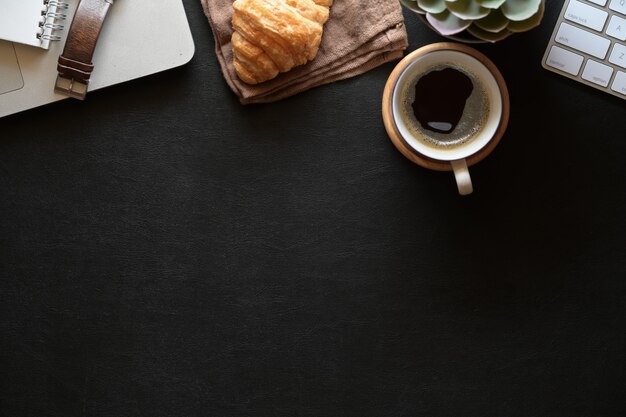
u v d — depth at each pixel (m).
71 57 0.76
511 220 0.80
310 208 0.80
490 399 0.81
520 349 0.81
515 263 0.80
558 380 0.81
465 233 0.80
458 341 0.81
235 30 0.77
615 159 0.80
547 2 0.78
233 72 0.78
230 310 0.81
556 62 0.77
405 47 0.78
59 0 0.77
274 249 0.81
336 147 0.80
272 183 0.80
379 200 0.80
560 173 0.80
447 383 0.81
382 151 0.80
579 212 0.80
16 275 0.81
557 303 0.80
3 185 0.80
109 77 0.77
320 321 0.81
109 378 0.81
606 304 0.80
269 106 0.80
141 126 0.80
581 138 0.80
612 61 0.77
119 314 0.81
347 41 0.78
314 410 0.81
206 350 0.81
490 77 0.76
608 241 0.80
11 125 0.80
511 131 0.80
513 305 0.81
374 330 0.81
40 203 0.80
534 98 0.79
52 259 0.81
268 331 0.81
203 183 0.80
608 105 0.79
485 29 0.71
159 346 0.81
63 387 0.81
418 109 0.79
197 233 0.81
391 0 0.77
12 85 0.77
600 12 0.76
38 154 0.80
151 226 0.81
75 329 0.81
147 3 0.77
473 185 0.80
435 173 0.80
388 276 0.81
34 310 0.81
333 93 0.80
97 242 0.81
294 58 0.77
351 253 0.81
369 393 0.81
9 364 0.81
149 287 0.81
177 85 0.80
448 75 0.78
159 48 0.77
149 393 0.81
